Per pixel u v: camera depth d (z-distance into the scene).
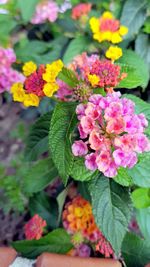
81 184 0.24
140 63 0.27
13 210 0.35
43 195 0.27
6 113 0.42
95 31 0.28
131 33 0.30
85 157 0.20
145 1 0.30
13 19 0.36
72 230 0.24
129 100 0.20
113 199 0.20
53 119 0.20
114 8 0.32
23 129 0.40
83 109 0.20
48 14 0.35
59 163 0.20
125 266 0.22
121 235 0.20
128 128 0.19
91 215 0.24
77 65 0.23
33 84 0.21
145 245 0.23
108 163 0.19
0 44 0.35
